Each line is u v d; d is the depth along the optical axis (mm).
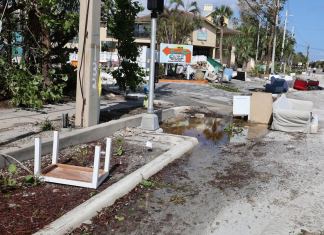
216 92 23562
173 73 31875
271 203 6023
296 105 12734
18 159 6590
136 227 4914
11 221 4605
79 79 9000
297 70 105000
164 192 6207
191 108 15945
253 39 67375
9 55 12375
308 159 8750
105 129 9227
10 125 8750
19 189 5582
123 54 14398
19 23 12570
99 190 5773
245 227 5148
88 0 8859
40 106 11195
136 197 5910
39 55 12594
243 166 7980
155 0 9602
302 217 5559
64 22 12195
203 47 63469
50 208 5035
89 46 8898
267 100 13461
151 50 10000
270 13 53969
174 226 5031
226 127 12336
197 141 9805
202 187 6559
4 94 11578
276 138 11055
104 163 6941
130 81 14516
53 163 6406
